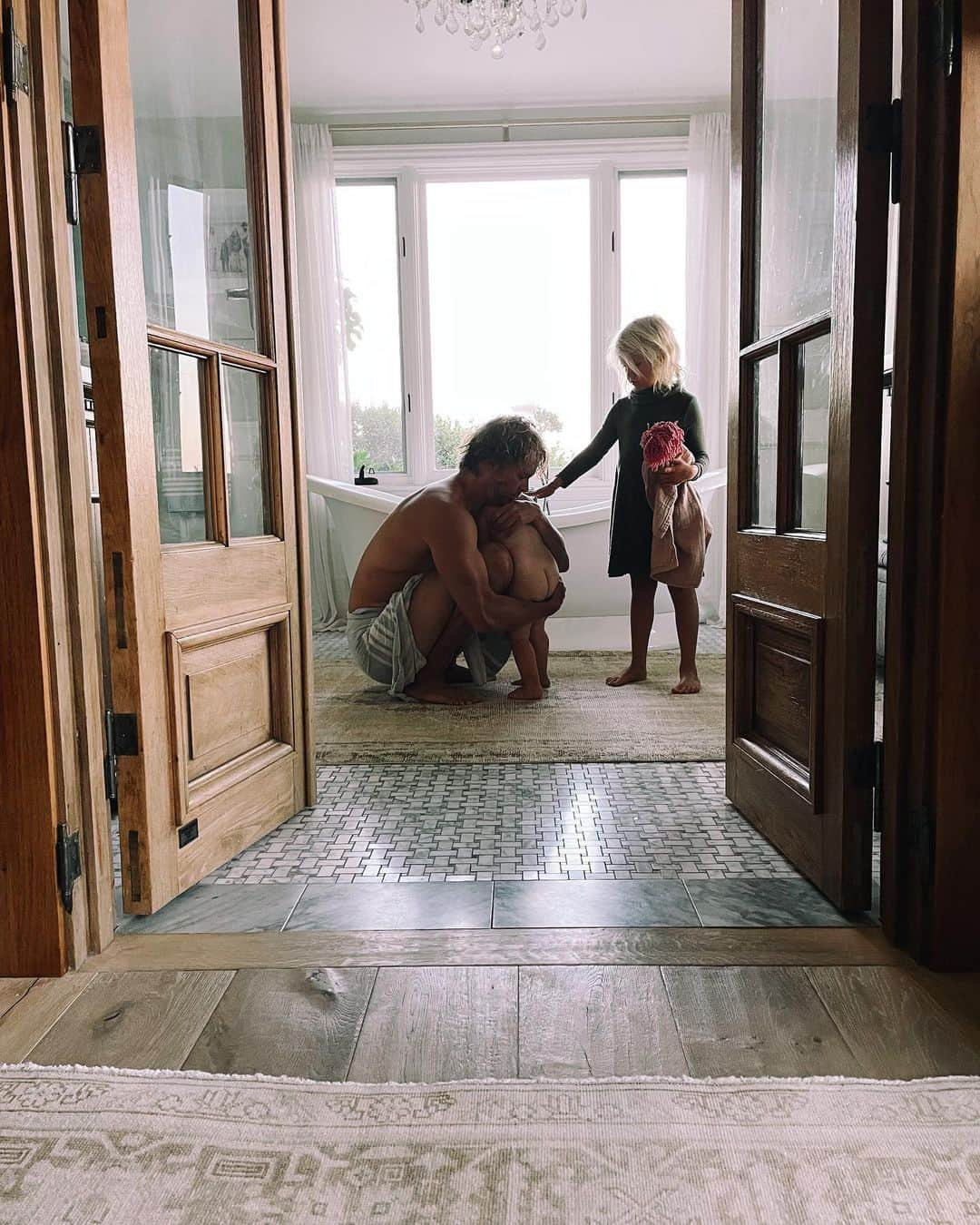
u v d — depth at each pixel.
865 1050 1.10
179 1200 0.85
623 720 2.72
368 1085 1.01
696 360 4.82
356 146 4.84
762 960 1.32
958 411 1.23
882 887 1.40
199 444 1.65
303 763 1.99
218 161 1.73
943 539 1.25
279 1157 0.91
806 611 1.58
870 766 1.44
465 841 1.81
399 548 2.94
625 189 4.91
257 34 1.80
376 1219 0.83
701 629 4.49
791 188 1.67
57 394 1.28
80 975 1.30
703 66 4.40
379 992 1.24
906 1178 0.87
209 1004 1.21
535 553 2.98
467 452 2.94
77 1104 0.99
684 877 1.62
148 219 1.51
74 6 1.31
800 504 1.66
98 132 1.32
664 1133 0.93
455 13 3.27
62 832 1.29
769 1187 0.86
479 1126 0.95
